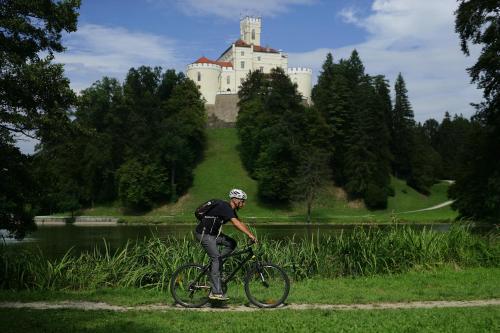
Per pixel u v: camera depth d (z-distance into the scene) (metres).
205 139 108.06
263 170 82.00
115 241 38.34
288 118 86.50
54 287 12.99
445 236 16.62
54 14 22.50
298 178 74.75
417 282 12.92
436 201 91.19
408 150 97.69
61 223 67.19
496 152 38.69
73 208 77.81
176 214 80.69
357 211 81.31
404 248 15.78
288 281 10.01
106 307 10.16
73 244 35.41
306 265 15.27
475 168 41.53
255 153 91.56
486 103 35.41
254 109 96.50
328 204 83.44
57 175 25.06
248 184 90.44
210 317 8.81
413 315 8.73
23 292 11.92
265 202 83.81
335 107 93.25
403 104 100.50
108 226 60.19
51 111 22.70
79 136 24.50
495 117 35.62
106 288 12.95
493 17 32.56
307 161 74.75
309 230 49.78
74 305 10.41
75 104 23.69
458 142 128.12
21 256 14.16
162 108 105.38
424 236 16.33
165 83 115.50
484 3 32.28
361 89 94.56
